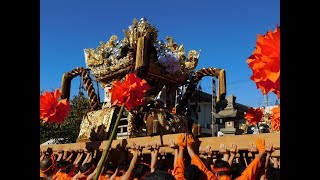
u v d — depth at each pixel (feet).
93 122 34.35
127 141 23.41
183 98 35.94
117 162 25.62
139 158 22.03
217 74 34.32
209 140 18.93
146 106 31.01
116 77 34.99
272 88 5.81
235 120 45.88
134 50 32.32
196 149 19.29
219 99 34.12
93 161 26.58
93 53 37.04
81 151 27.68
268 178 15.14
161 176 9.55
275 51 5.52
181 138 18.70
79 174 22.43
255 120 33.88
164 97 34.27
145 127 31.83
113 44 35.58
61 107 25.55
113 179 20.77
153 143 21.08
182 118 32.96
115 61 35.17
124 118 33.37
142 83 22.39
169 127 31.04
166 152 20.99
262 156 15.99
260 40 5.88
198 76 35.58
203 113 94.58
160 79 33.45
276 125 23.61
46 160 19.95
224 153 18.04
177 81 34.88
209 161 19.21
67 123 81.56
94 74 36.73
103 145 25.81
